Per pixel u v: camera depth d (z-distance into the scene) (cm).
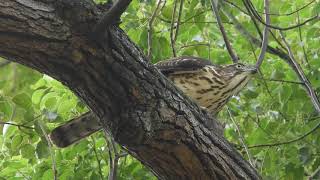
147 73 770
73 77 746
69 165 1129
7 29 695
